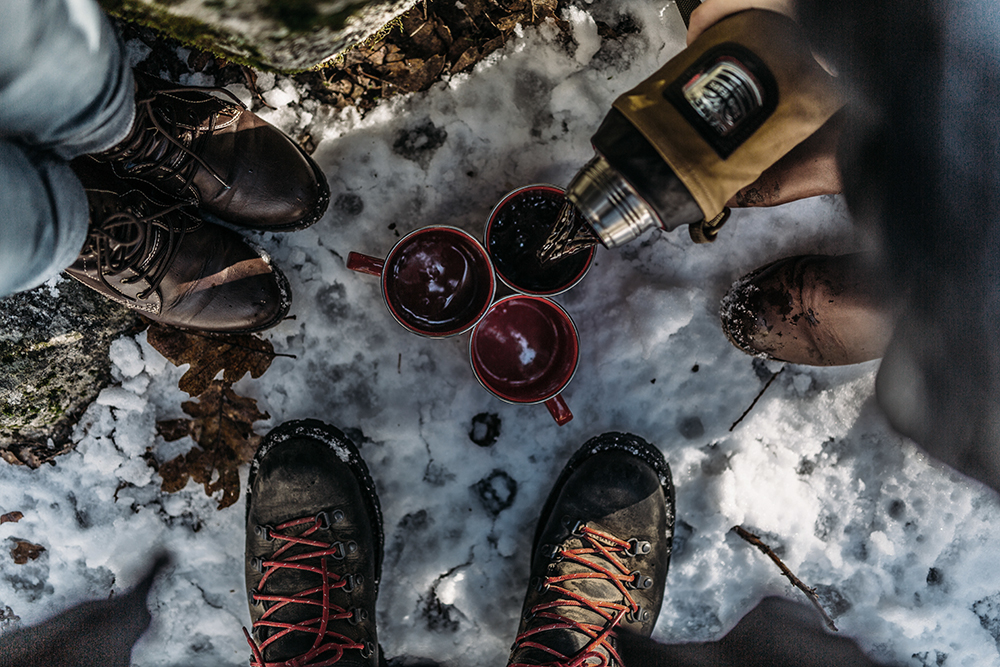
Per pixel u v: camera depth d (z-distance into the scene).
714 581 1.76
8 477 1.66
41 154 0.93
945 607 1.77
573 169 1.70
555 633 1.60
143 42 1.59
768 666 1.78
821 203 1.72
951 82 0.81
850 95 0.98
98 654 1.71
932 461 1.73
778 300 1.55
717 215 1.19
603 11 1.67
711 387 1.75
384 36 1.57
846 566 1.77
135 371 1.66
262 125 1.51
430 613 1.75
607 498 1.66
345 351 1.70
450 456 1.72
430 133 1.68
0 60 0.76
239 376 1.66
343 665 1.55
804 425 1.75
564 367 1.57
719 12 1.10
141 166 1.34
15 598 1.70
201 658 1.75
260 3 1.00
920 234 0.89
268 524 1.62
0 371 1.54
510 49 1.66
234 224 1.61
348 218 1.69
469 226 1.72
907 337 1.03
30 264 0.89
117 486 1.68
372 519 1.69
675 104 1.01
